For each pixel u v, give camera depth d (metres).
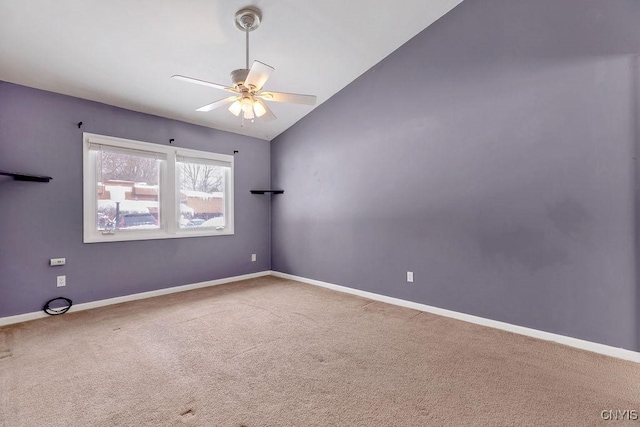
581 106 2.27
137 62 2.90
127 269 3.59
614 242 2.16
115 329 2.70
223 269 4.49
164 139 3.91
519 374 1.94
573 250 2.31
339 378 1.91
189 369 2.02
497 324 2.69
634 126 2.08
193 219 4.21
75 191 3.23
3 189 2.85
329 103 4.09
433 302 3.11
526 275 2.53
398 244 3.38
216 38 2.74
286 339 2.49
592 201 2.23
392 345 2.37
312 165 4.35
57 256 3.12
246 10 2.47
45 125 3.07
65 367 2.04
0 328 2.73
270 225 5.08
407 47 3.27
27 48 2.57
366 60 3.45
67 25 2.39
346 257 3.93
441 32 3.00
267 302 3.50
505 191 2.63
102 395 1.73
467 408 1.61
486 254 2.75
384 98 3.48
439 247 3.05
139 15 2.38
